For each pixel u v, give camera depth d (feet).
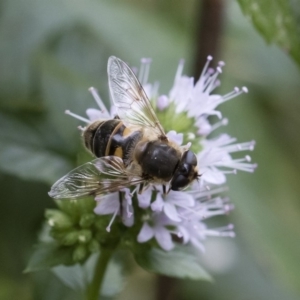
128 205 0.69
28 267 0.70
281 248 0.78
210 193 0.72
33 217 0.82
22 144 0.75
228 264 0.85
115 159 0.69
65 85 0.79
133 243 0.71
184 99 0.72
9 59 0.82
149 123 0.70
